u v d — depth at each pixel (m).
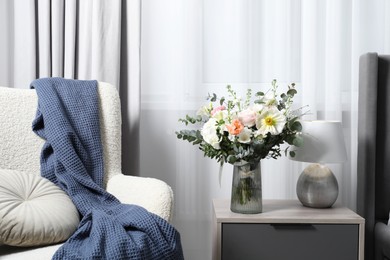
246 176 1.73
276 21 2.27
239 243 1.67
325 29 2.25
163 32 2.32
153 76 2.33
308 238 1.68
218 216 1.68
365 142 1.97
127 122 2.17
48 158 1.69
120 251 1.22
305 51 2.23
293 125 1.69
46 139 1.72
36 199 1.42
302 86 2.24
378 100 2.02
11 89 1.76
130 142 2.16
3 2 2.26
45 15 2.13
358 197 2.04
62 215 1.40
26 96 1.77
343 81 2.28
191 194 2.32
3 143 1.67
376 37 2.26
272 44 2.28
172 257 1.33
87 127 1.77
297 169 2.29
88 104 1.81
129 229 1.35
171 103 2.32
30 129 1.74
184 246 2.34
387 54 2.21
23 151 1.70
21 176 1.48
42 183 1.50
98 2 2.08
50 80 1.82
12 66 2.28
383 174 2.01
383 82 2.03
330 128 1.77
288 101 1.76
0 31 2.26
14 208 1.32
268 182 2.30
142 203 1.53
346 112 2.28
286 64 2.26
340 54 2.23
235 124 1.62
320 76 2.27
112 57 2.10
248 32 2.28
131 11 2.13
